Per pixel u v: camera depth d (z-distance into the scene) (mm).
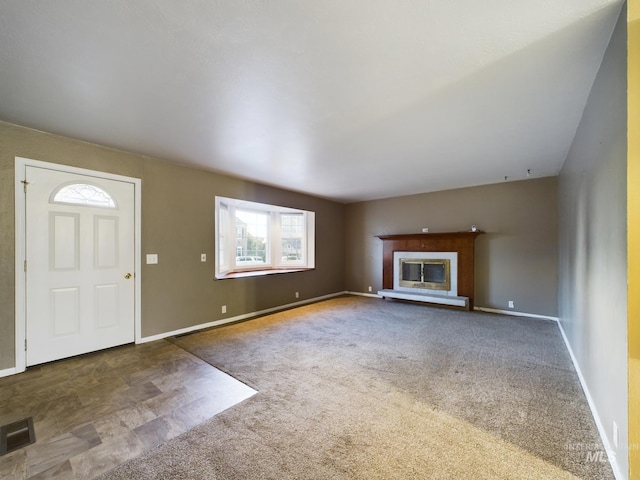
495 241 4973
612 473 1464
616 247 1474
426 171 4176
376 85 1968
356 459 1568
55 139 2846
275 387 2371
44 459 1575
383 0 1266
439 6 1303
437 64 1740
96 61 1693
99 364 2814
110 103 2199
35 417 1962
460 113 2381
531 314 4648
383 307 5398
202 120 2498
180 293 3832
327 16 1360
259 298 4914
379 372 2646
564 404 2098
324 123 2564
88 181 3062
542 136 2861
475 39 1524
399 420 1921
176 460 1564
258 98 2135
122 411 2029
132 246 3395
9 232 2602
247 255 5363
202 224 4090
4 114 2396
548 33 1481
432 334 3758
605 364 1679
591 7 1319
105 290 3197
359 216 6723
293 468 1505
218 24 1409
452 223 5402
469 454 1604
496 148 3213
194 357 3002
